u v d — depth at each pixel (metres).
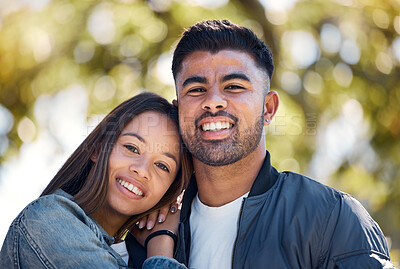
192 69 2.41
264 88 2.47
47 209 2.23
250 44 2.45
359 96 6.46
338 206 2.22
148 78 5.86
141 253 2.55
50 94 6.06
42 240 2.17
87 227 2.26
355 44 6.42
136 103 2.54
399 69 6.54
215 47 2.41
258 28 6.05
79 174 2.55
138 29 6.02
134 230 2.62
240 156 2.34
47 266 2.14
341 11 6.48
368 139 6.55
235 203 2.41
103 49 6.12
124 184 2.47
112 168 2.47
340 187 6.42
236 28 2.46
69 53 6.17
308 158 5.98
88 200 2.43
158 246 2.46
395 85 6.51
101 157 2.47
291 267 2.14
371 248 2.12
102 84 5.98
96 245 2.23
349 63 6.40
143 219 2.59
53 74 6.13
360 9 6.53
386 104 6.49
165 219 2.57
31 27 6.22
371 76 6.46
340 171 6.36
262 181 2.36
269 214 2.28
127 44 6.04
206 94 2.37
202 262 2.35
